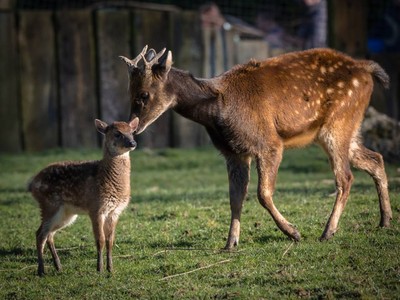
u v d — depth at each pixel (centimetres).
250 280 1451
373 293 1343
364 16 3334
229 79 1661
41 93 3322
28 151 3322
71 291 1491
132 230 1870
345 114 1714
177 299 1396
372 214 1803
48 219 1594
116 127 1532
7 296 1490
